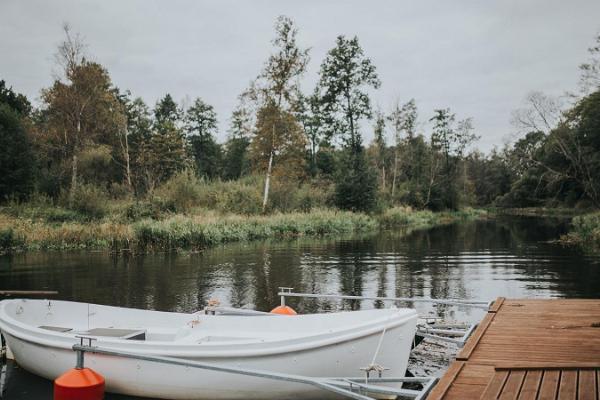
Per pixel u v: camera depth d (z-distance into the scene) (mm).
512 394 4305
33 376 7305
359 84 50656
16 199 30719
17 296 12219
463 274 15820
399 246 24312
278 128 36719
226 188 35250
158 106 68000
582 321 7059
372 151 58781
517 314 7641
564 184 53062
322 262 18516
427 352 8352
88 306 8234
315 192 40938
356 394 4961
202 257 19750
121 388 6453
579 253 20500
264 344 6043
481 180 85938
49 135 39969
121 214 28266
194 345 6121
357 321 7012
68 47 34688
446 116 66250
